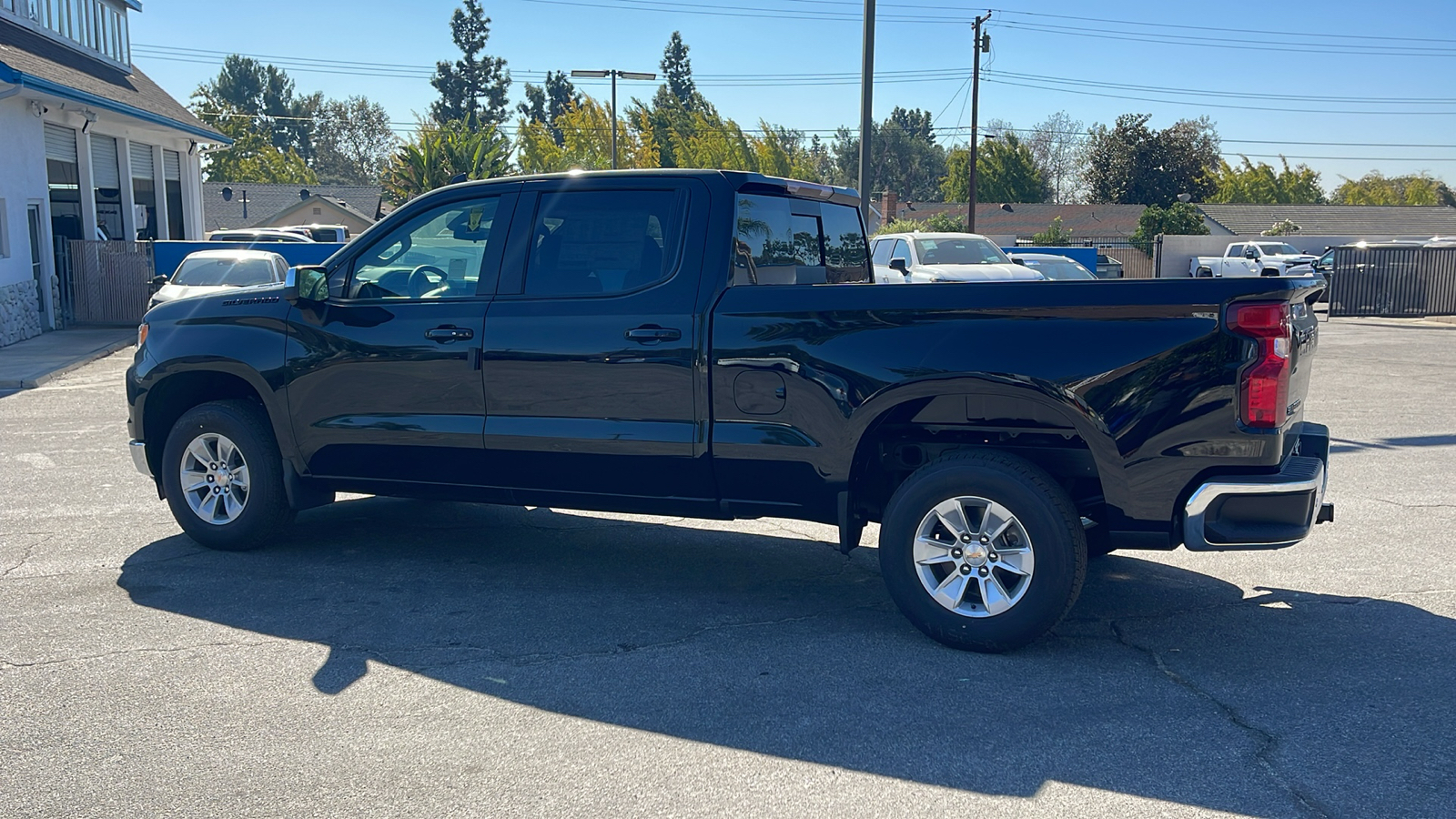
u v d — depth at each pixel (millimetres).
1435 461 8852
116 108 22250
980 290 4672
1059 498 4582
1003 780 3590
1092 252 32969
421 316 5723
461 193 5766
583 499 5523
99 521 7148
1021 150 80062
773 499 5168
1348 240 51000
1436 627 5047
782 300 5004
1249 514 4426
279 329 6070
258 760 3740
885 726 4004
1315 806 3404
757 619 5227
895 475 5480
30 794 3496
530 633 5012
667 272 5258
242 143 103750
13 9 22719
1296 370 4629
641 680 4453
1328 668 4547
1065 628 5086
